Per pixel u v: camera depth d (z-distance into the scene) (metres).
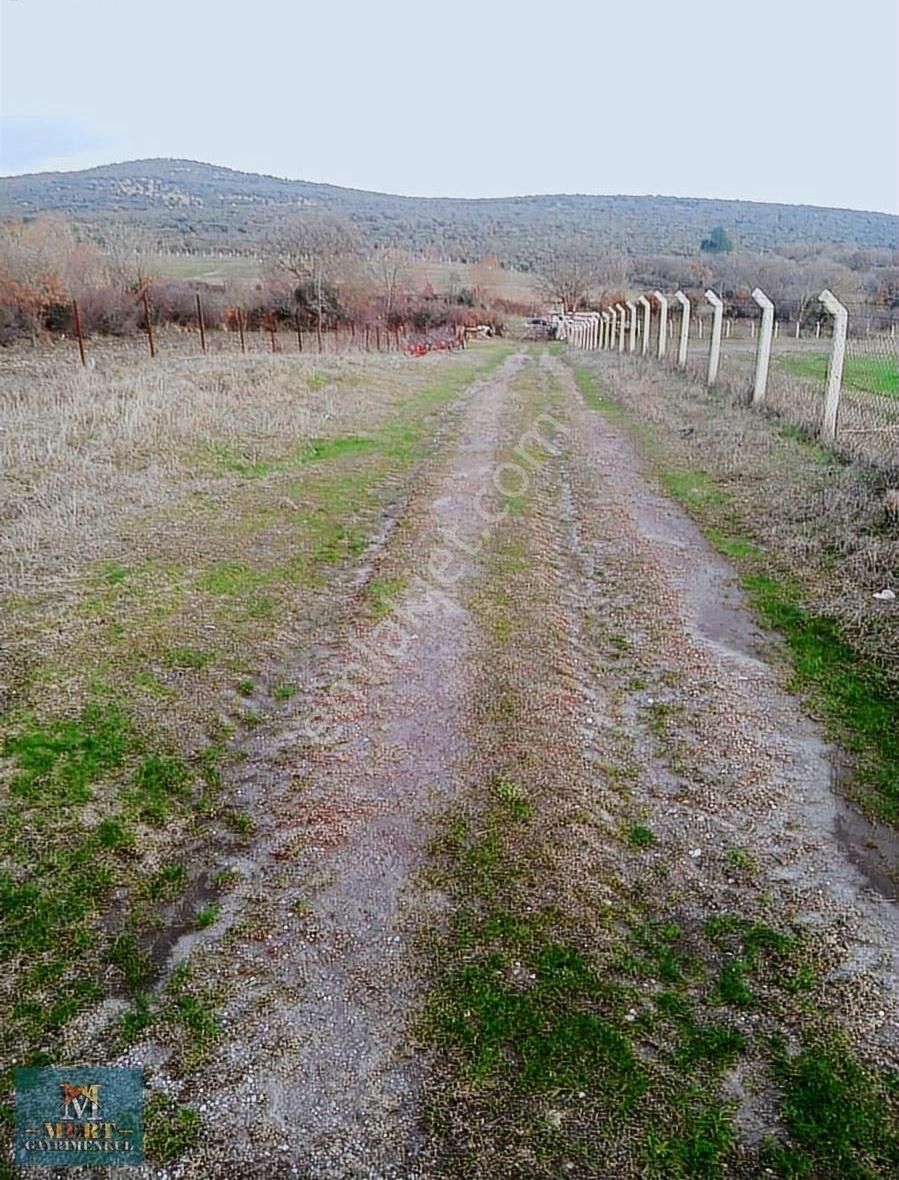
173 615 6.22
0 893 3.52
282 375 16.50
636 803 4.18
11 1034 2.92
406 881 3.63
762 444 11.65
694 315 37.25
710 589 6.89
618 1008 3.01
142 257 33.69
